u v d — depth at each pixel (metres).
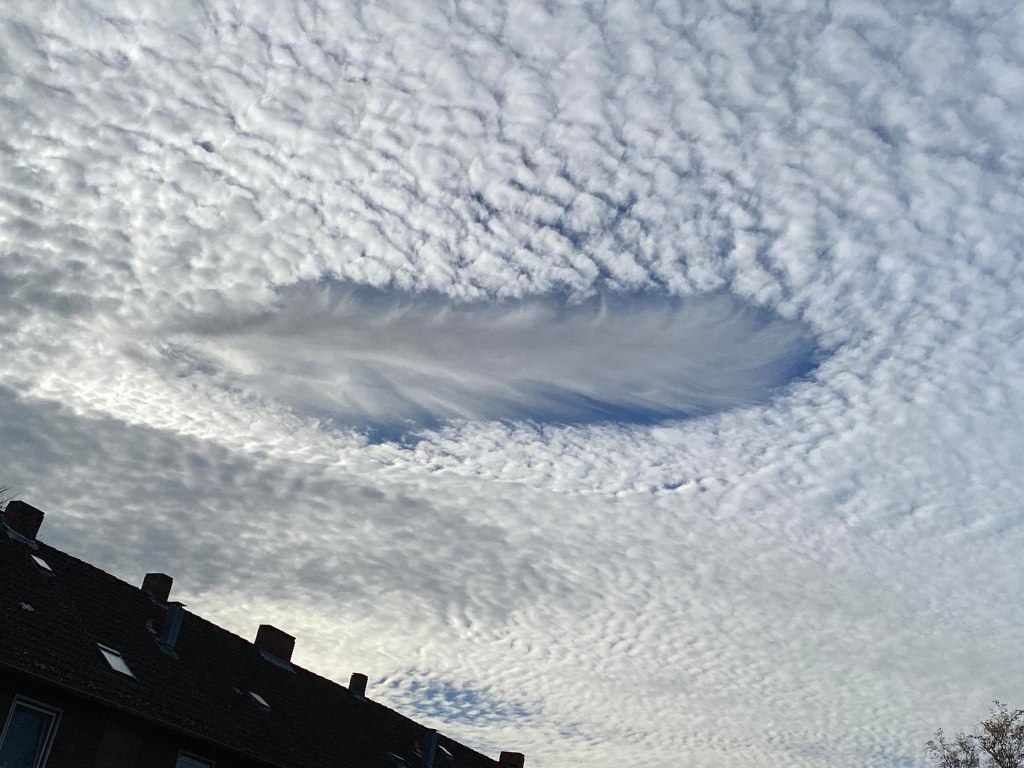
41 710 19.14
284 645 31.83
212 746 23.20
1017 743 49.31
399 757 32.69
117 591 25.20
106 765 20.16
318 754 27.86
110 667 21.77
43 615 21.23
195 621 27.94
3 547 22.27
